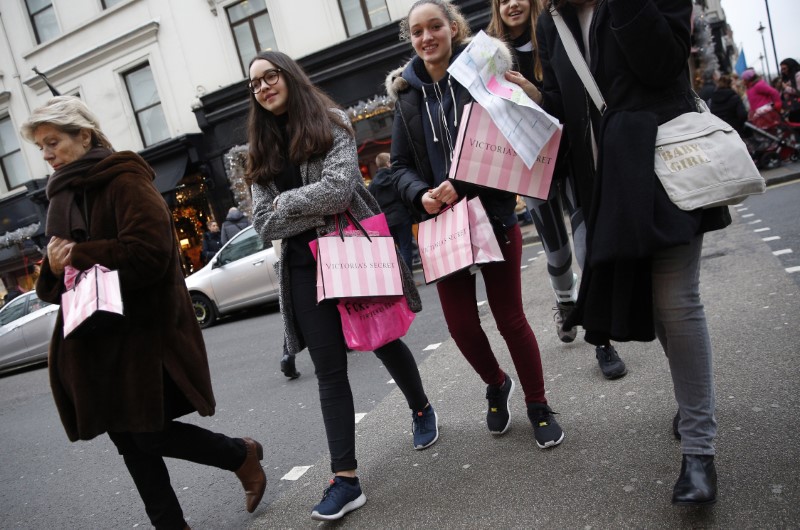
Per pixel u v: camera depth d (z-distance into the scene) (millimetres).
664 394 2723
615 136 1817
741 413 2389
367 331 2426
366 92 13023
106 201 2145
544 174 2254
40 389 7891
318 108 2447
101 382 2139
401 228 6719
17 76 17000
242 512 2680
